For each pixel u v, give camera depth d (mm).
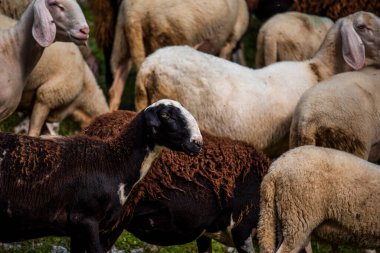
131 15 15320
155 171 10523
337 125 12359
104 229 9992
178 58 13234
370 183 10547
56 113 14250
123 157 9938
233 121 13133
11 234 9789
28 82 13688
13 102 12328
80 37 12172
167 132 9781
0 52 12148
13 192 9609
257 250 12664
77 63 14102
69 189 9742
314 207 10445
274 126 13359
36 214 9688
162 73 13180
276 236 10672
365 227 10594
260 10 19031
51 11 12148
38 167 9695
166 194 10578
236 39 17250
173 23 15414
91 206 9789
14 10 14492
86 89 14500
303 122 12430
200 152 10867
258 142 13359
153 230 10773
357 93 12602
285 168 10477
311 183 10406
